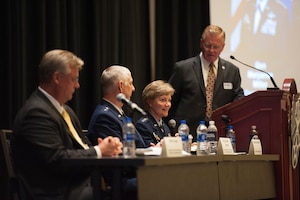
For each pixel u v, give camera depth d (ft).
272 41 23.08
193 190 11.21
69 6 19.08
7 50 17.31
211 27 17.75
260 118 15.08
